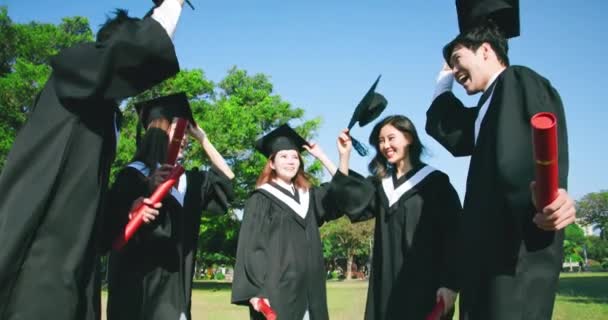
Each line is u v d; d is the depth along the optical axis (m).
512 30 2.94
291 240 4.59
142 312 3.46
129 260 3.56
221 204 4.24
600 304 12.52
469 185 2.45
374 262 4.04
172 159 3.30
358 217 4.15
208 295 20.67
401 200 3.96
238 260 4.51
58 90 2.34
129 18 2.59
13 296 2.15
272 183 4.89
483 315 2.21
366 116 4.11
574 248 104.38
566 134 2.24
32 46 26.59
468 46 2.65
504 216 2.23
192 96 28.00
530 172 2.11
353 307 12.75
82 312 2.31
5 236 2.16
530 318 2.07
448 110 3.26
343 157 4.16
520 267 2.13
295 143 5.01
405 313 3.69
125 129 24.89
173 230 3.65
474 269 2.27
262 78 32.94
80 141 2.36
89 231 2.31
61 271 2.21
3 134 23.72
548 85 2.33
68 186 2.30
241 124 26.98
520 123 2.20
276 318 4.27
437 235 3.86
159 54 2.30
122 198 3.55
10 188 2.27
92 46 2.33
